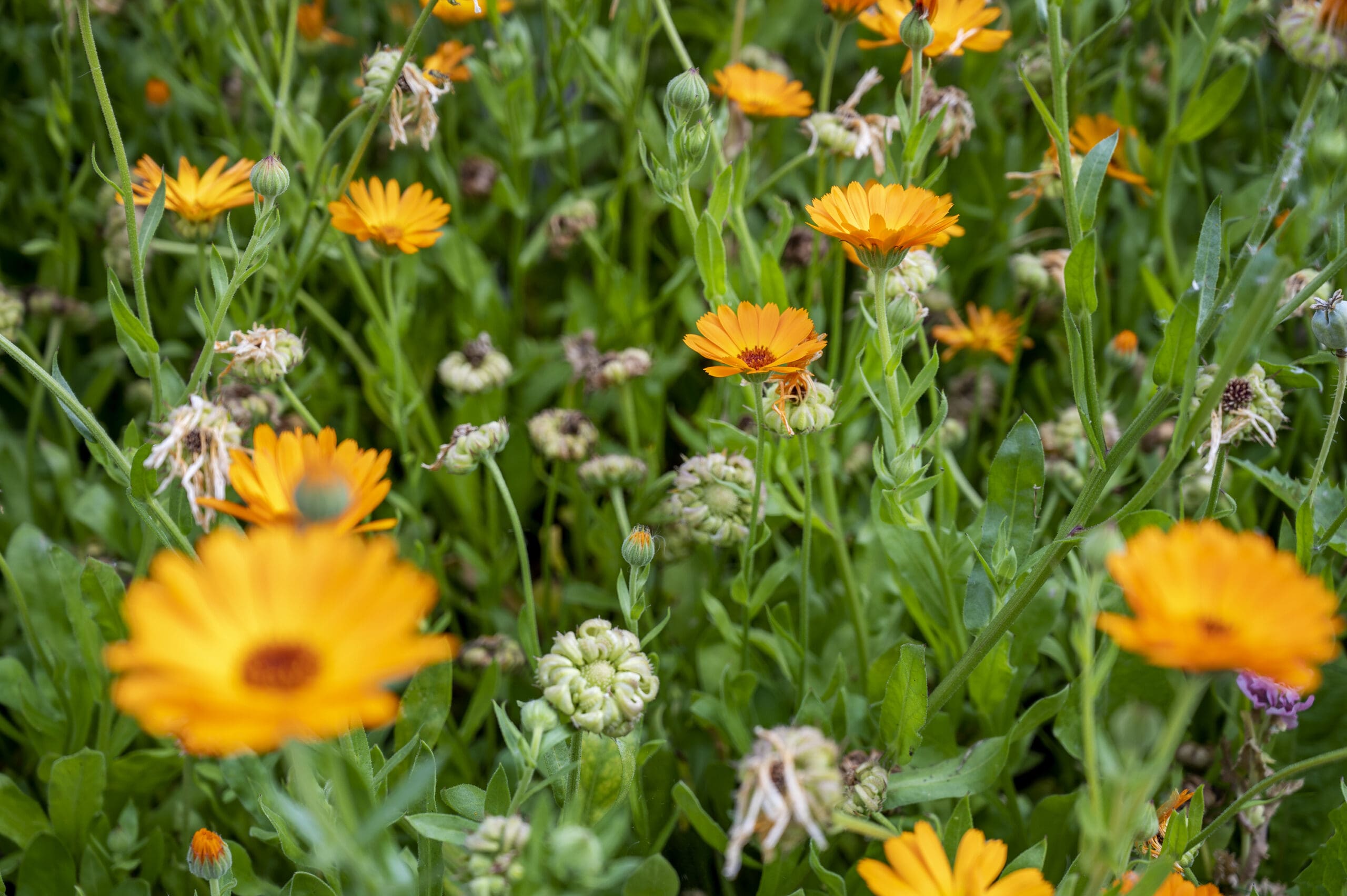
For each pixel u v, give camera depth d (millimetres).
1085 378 797
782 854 831
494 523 998
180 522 837
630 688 771
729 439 899
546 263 1146
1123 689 874
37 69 1139
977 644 812
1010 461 841
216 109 1103
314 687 656
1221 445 852
